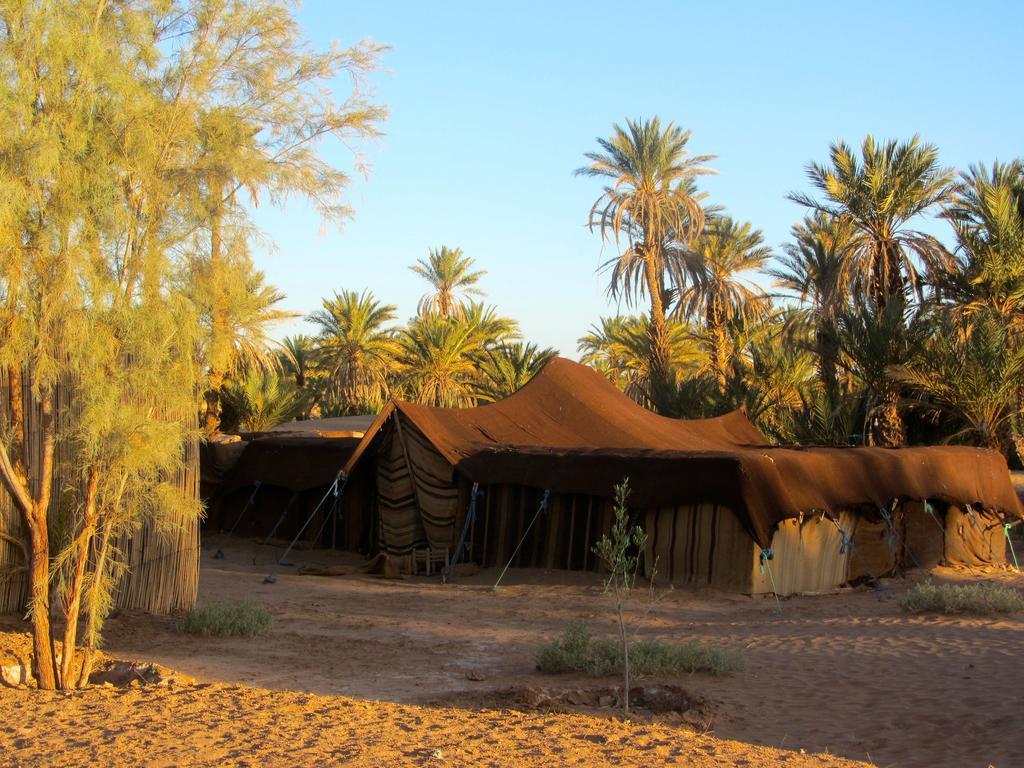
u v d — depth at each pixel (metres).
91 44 9.27
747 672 10.73
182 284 9.65
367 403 47.53
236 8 10.17
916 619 14.11
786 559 17.86
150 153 9.49
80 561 9.53
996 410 27.44
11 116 8.86
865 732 8.34
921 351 28.23
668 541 18.19
